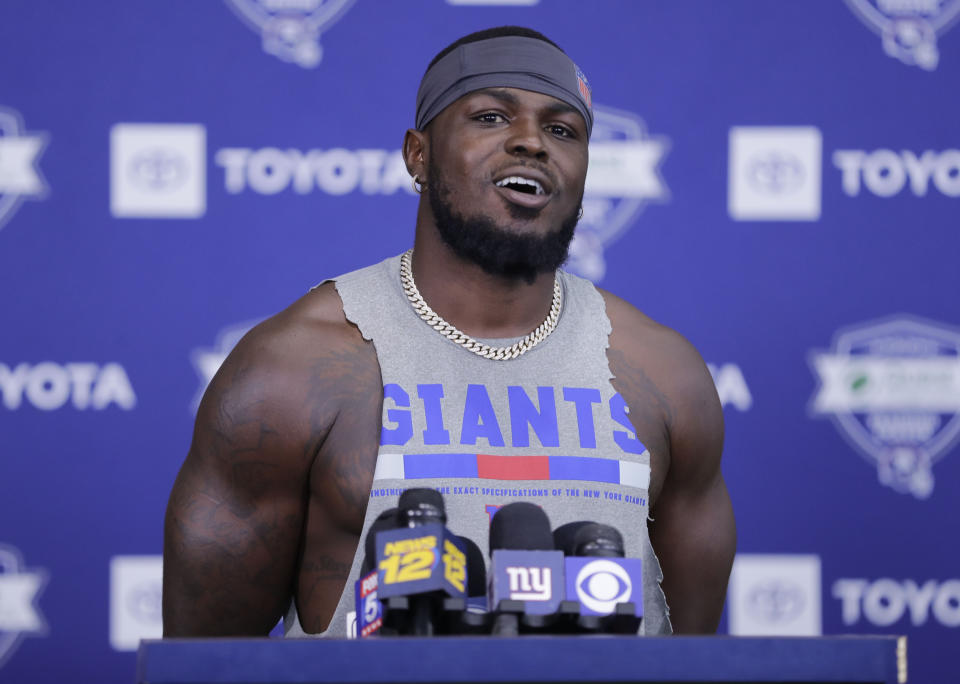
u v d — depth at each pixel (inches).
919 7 597.3
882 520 583.8
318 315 365.4
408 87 592.1
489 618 246.5
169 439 574.2
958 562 581.6
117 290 576.4
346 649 208.7
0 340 570.6
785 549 581.9
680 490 381.7
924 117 595.2
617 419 356.5
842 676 211.2
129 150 580.7
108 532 568.1
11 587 563.2
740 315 588.7
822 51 597.0
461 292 358.6
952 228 593.0
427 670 207.8
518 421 347.9
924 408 587.2
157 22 585.0
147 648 208.7
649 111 593.3
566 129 359.3
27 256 573.9
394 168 589.3
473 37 371.2
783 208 592.1
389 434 340.8
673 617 387.2
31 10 580.4
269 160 585.6
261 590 353.1
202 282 579.8
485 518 333.1
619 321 385.1
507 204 346.0
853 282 591.2
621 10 596.1
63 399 571.5
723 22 596.7
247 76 587.5
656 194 591.2
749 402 586.6
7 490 566.3
